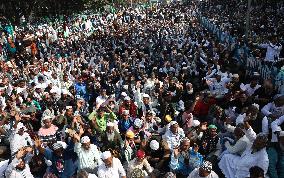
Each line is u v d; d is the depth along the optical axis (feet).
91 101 45.32
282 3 145.28
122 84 49.37
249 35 77.97
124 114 33.09
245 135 25.32
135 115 35.96
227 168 25.34
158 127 34.19
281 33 78.02
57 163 26.50
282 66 46.60
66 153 26.58
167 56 68.59
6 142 32.83
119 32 110.11
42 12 150.10
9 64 65.31
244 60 59.52
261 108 33.06
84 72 54.65
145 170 26.43
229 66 53.57
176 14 169.27
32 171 27.81
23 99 43.32
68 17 162.09
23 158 25.63
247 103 33.81
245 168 23.91
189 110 35.06
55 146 26.32
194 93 41.83
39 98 41.75
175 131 28.58
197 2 240.73
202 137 28.53
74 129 30.53
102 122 31.40
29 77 57.06
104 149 29.09
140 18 166.50
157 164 27.81
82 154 25.84
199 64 59.26
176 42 87.92
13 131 29.89
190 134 29.43
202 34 95.45
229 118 30.17
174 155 26.66
